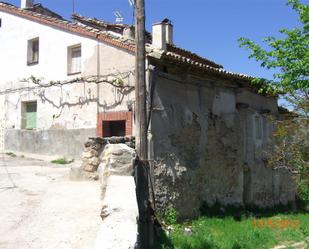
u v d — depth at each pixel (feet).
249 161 54.29
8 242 18.88
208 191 46.42
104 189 26.84
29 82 52.47
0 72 56.80
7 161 48.34
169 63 39.93
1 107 56.18
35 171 40.98
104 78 43.32
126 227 14.92
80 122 45.55
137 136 30.53
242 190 52.42
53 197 28.22
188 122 43.47
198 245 32.04
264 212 55.31
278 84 40.14
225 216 46.06
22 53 53.98
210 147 47.11
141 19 31.01
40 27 51.75
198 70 43.34
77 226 21.54
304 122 38.11
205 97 46.80
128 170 25.64
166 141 40.04
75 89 46.50
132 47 40.60
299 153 39.29
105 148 34.37
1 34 57.21
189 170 42.93
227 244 34.73
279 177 61.31
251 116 55.36
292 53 38.27
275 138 58.95
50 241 19.24
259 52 39.91
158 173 38.58
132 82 40.57
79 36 46.60
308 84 36.68
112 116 42.04
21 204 26.13
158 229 31.50
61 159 47.14
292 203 64.08
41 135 50.11
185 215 41.75
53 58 49.70
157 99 39.24
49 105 49.55
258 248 36.50
